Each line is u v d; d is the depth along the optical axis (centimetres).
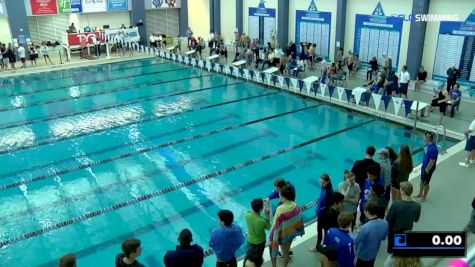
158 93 1374
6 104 1262
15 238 614
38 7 1838
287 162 859
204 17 2355
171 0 2227
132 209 691
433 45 1295
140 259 566
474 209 509
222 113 1171
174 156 893
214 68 1559
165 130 1045
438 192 667
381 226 390
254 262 290
